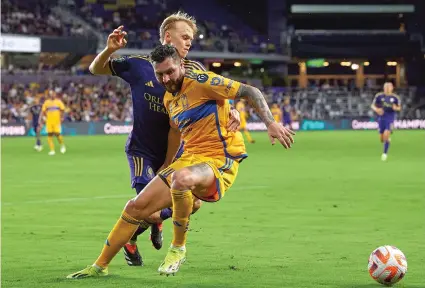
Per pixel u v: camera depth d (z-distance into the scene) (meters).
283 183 23.72
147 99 10.12
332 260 10.99
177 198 9.09
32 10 70.62
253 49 80.62
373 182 23.98
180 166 9.41
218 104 9.28
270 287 9.05
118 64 10.16
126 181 24.81
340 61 87.69
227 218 15.79
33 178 26.02
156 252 11.80
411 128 77.44
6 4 68.25
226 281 9.45
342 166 30.81
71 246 12.38
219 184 9.30
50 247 12.27
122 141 53.81
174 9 82.31
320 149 43.19
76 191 21.77
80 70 73.19
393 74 89.12
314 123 75.25
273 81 84.75
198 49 76.06
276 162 33.19
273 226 14.62
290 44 82.88
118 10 79.12
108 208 17.77
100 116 69.94
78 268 10.43
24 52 67.94
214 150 9.39
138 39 75.38
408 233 13.73
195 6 83.56
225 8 85.06
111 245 9.64
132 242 10.40
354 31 86.50
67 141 54.09
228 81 9.12
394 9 83.31
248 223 15.05
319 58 83.75
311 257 11.24
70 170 29.44
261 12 84.81
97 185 23.52
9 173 28.11
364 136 59.81
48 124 39.62
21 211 17.19
